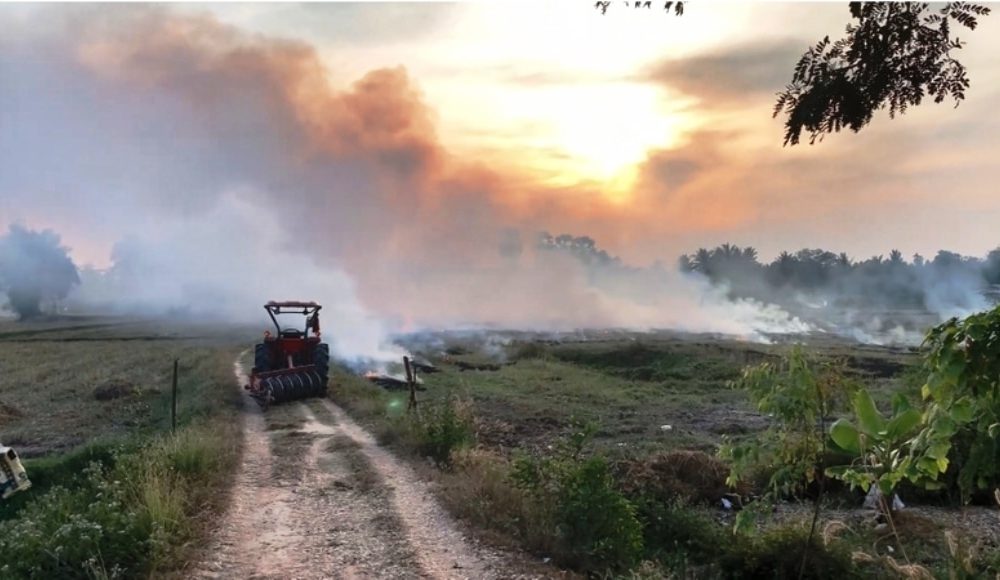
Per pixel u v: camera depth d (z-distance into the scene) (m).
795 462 5.91
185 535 7.77
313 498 9.98
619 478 11.70
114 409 21.83
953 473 11.16
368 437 14.52
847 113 5.26
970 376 3.53
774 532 8.16
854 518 10.49
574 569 7.39
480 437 15.33
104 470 11.23
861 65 5.08
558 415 20.33
